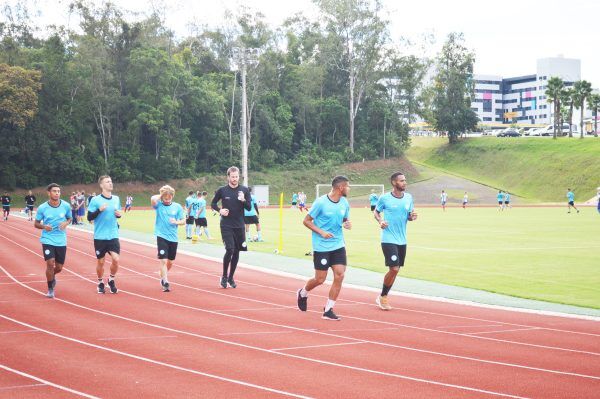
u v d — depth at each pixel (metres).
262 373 7.65
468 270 18.00
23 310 11.77
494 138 104.12
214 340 9.39
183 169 83.38
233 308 12.08
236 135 89.50
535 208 64.75
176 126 83.81
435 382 7.29
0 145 73.06
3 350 8.77
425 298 13.36
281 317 11.20
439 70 105.44
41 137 74.50
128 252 22.62
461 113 104.94
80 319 10.95
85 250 23.23
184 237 29.53
